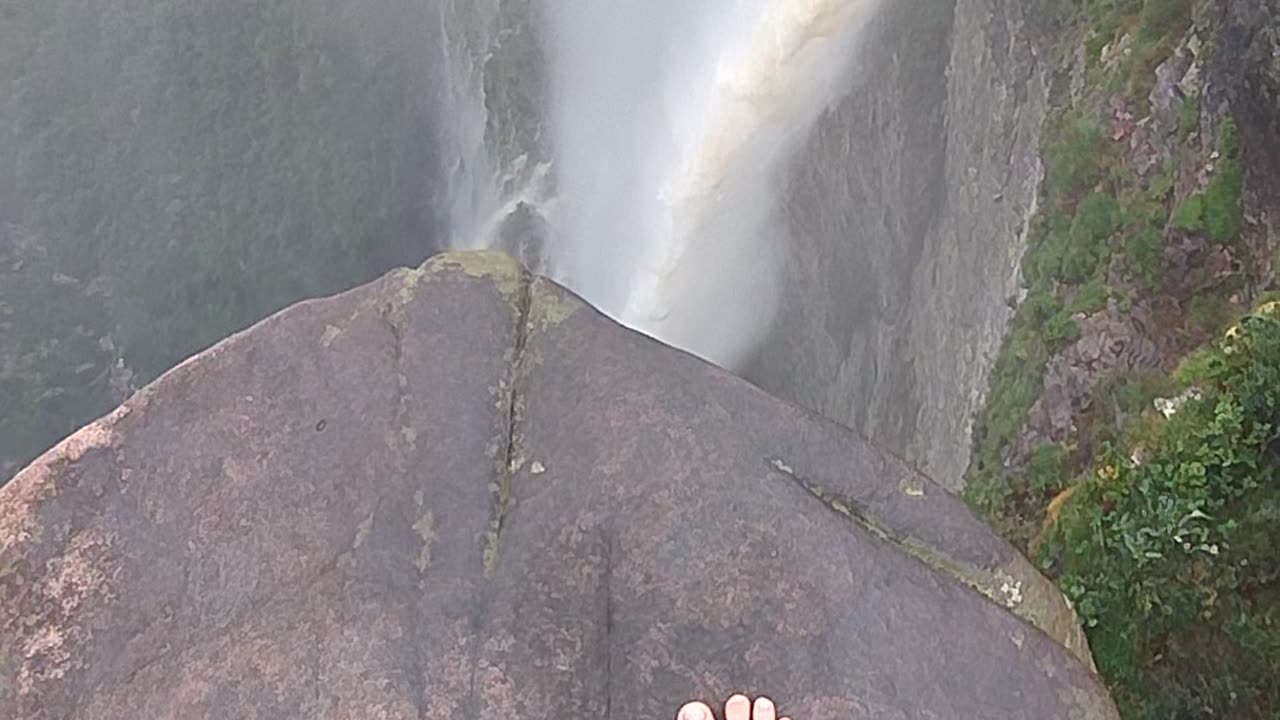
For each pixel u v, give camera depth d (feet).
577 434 13.04
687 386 13.29
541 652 12.23
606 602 12.42
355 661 12.23
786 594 12.39
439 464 12.96
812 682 12.09
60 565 12.60
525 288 13.94
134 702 12.21
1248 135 22.91
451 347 13.46
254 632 12.38
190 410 13.12
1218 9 23.67
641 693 12.09
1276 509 20.08
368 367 13.33
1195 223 23.73
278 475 12.89
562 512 12.72
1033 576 12.84
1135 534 21.16
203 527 12.73
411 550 12.66
